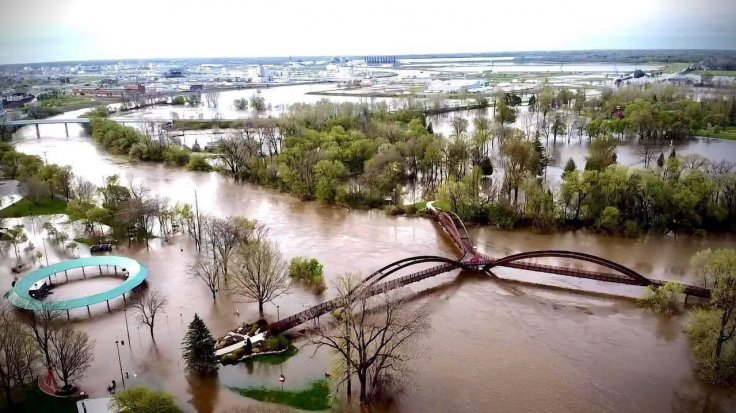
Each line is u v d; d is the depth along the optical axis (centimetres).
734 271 10525
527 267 13725
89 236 17025
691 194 16488
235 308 12412
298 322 11394
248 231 14662
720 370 9612
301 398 9356
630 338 11100
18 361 9262
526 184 17850
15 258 15375
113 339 11112
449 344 10988
